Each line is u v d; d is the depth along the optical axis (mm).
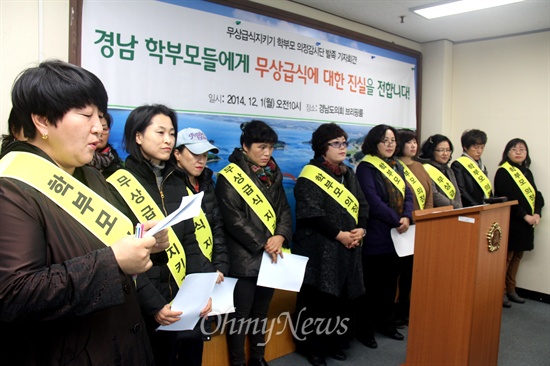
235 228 1987
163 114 1504
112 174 1457
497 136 3770
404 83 3727
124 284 799
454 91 3984
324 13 3021
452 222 1830
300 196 2314
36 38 1772
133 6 2031
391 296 2715
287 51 2750
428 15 3121
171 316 1307
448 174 3146
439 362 1885
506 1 2828
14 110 809
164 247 975
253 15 2543
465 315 1792
